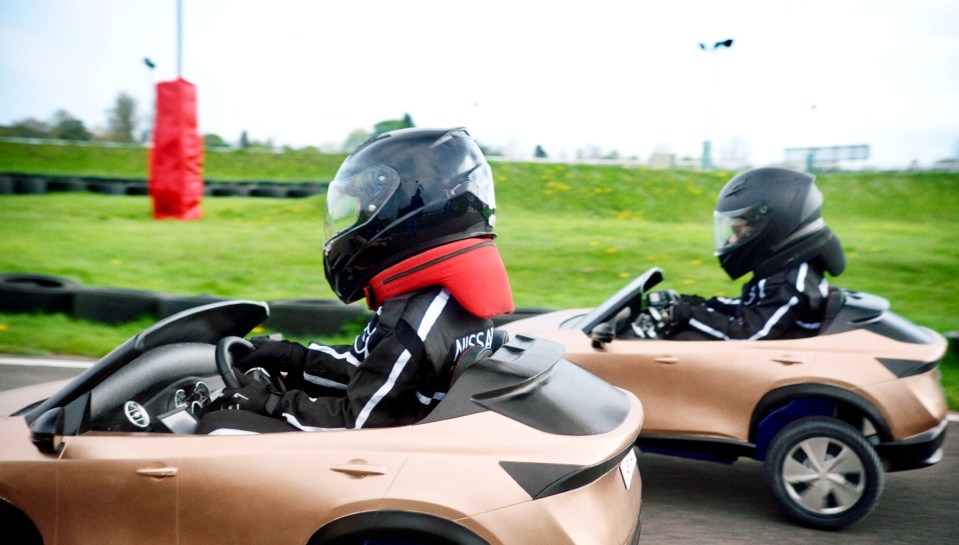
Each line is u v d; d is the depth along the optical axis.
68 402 2.53
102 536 2.30
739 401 3.79
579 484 2.16
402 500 2.10
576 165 19.66
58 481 2.32
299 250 12.48
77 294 7.08
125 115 36.56
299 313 6.50
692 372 3.86
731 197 4.08
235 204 18.50
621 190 17.91
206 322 2.93
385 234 2.40
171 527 2.25
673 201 17.38
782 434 3.68
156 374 2.80
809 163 21.81
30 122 37.34
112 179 23.58
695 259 11.75
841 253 4.10
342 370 2.64
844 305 3.91
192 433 2.61
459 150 2.53
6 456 2.37
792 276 3.96
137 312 6.95
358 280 2.49
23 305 7.16
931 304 9.45
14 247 12.44
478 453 2.17
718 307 4.42
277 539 2.17
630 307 4.43
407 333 2.33
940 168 20.95
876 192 19.86
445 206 2.41
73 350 6.45
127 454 2.30
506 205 16.92
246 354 2.85
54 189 21.92
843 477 3.60
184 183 15.95
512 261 11.41
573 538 2.10
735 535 3.61
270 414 2.45
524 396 2.34
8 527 2.38
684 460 4.73
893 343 3.71
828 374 3.65
